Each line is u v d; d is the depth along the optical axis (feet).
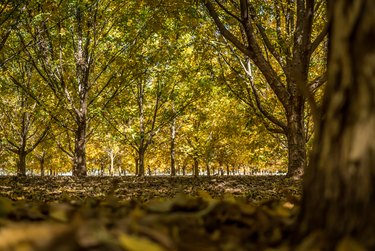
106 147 167.84
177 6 48.06
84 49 78.13
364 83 6.05
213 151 131.13
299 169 50.83
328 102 6.59
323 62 72.43
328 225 6.21
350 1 6.29
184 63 77.82
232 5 56.44
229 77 65.82
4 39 52.75
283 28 65.46
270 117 59.72
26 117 108.99
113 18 73.46
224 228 7.93
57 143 125.08
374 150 5.89
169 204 9.91
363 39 6.10
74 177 73.56
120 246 5.32
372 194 5.82
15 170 184.24
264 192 29.63
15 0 49.75
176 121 126.31
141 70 75.97
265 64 48.29
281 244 6.64
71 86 84.79
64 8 59.36
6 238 5.20
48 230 5.43
